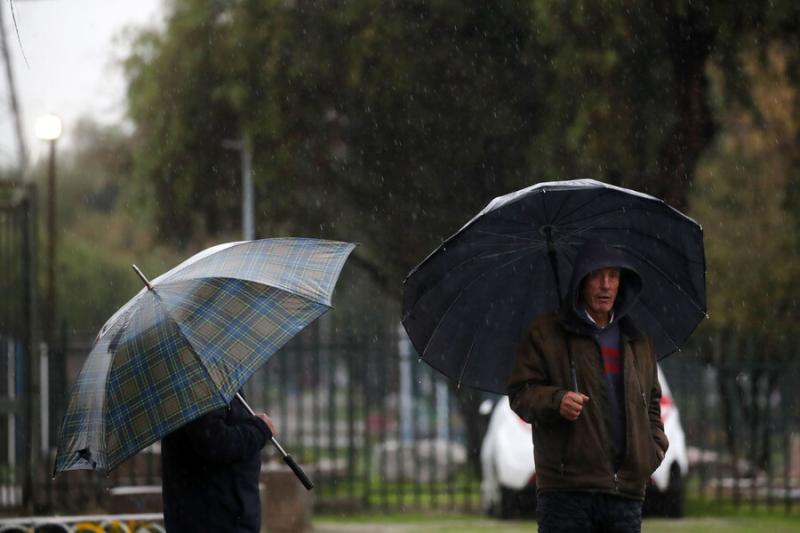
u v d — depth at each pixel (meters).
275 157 58.78
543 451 16.23
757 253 60.56
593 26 48.28
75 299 116.88
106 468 14.82
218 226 66.06
